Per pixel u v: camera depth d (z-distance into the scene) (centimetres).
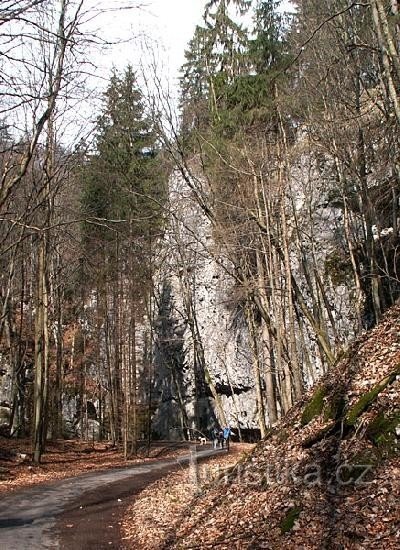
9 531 964
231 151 1482
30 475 1706
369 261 1446
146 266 2816
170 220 2177
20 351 2653
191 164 1639
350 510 604
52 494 1369
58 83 1070
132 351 2778
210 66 1641
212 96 1576
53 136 1617
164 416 3447
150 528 926
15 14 581
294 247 1744
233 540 685
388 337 948
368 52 1177
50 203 1775
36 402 1962
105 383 3331
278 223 1565
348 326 1759
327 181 1741
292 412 1032
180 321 3272
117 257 2564
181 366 3312
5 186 1179
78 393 3500
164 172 2183
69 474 1781
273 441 965
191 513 923
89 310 3178
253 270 1886
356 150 1313
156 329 3431
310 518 636
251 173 1442
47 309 2123
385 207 1440
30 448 2153
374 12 745
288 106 1480
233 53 1590
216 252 1619
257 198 1446
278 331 1495
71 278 2736
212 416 3139
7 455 1920
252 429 2775
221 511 837
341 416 816
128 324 2720
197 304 2998
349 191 1628
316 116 1380
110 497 1321
